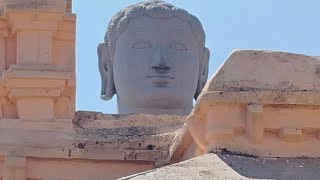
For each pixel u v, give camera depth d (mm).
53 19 17750
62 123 17641
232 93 14938
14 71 17453
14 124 17484
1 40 17875
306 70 15227
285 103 15016
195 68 21234
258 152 14930
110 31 21500
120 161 17578
